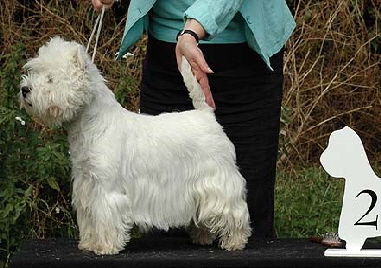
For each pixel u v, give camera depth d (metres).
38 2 7.87
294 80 8.15
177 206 4.38
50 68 4.13
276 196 6.82
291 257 4.20
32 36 7.91
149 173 4.31
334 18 8.27
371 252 4.27
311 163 8.12
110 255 4.21
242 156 5.09
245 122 5.06
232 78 4.98
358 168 4.36
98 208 4.21
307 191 6.92
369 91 8.55
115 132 4.26
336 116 8.23
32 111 4.20
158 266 4.11
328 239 4.58
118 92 6.99
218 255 4.24
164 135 4.36
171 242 4.66
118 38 7.97
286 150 7.80
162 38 5.00
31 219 6.36
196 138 4.41
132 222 4.29
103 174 4.20
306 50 8.34
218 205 4.39
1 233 5.92
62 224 6.50
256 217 5.14
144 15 4.88
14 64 6.04
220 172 4.42
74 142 4.27
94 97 4.23
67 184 6.39
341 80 8.53
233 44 4.93
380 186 4.36
